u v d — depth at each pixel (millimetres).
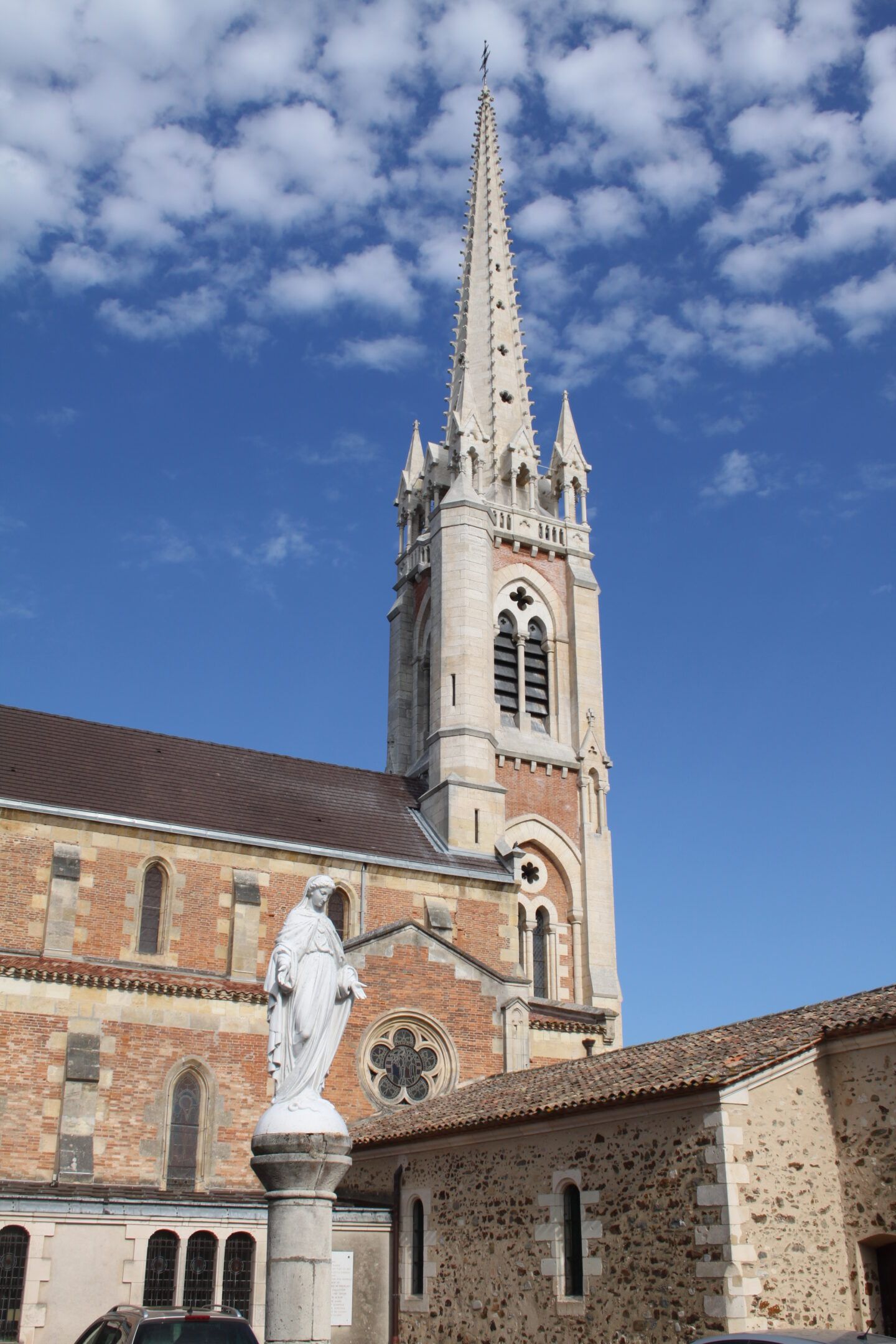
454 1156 33344
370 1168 37125
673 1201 26094
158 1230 32781
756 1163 25469
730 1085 25672
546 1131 30125
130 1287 31906
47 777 44562
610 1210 27594
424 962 44406
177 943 42688
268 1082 40281
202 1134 39094
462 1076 43469
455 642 56844
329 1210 20734
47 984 38281
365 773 56188
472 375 68750
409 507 67875
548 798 57469
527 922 54938
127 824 43031
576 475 65875
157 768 48625
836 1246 25797
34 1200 31656
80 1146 36625
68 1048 37688
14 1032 37375
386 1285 34406
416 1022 43625
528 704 60312
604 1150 28219
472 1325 30875
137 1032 39000
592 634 62188
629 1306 26500
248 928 43531
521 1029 45031
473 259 72000
